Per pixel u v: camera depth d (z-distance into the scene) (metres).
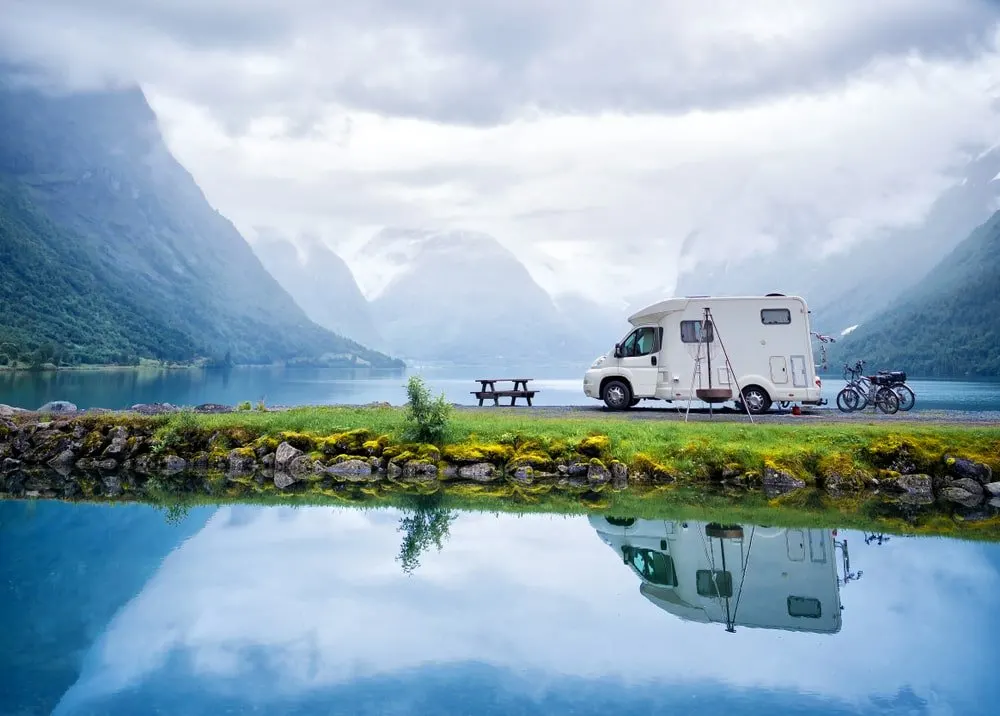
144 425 23.58
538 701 6.43
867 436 18.89
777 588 9.83
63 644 7.91
